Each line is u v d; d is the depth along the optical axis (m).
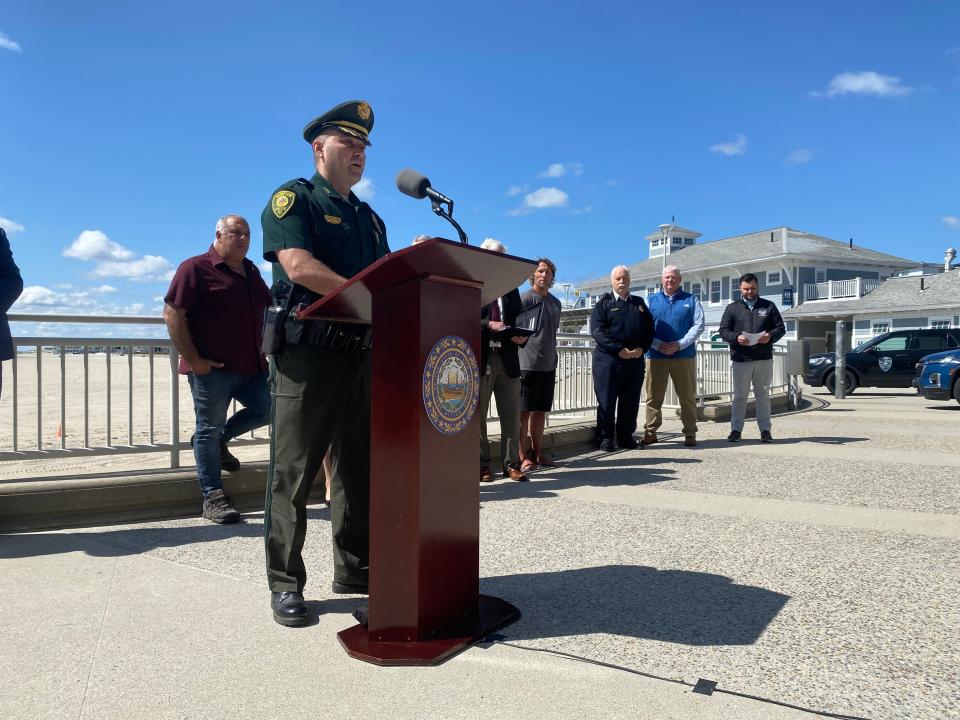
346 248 2.71
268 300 4.48
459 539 2.43
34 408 11.56
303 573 2.68
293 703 1.99
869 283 37.75
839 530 3.93
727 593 2.91
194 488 4.45
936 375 12.44
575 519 4.19
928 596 2.87
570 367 7.57
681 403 7.33
